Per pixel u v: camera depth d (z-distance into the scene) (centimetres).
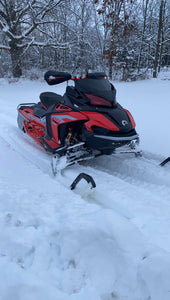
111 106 284
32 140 427
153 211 217
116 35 1584
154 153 347
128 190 257
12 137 441
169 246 166
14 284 132
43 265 153
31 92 994
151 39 1947
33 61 2077
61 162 288
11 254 159
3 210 202
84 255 155
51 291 131
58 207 213
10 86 1243
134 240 163
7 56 1745
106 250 156
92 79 288
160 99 754
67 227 174
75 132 297
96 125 268
